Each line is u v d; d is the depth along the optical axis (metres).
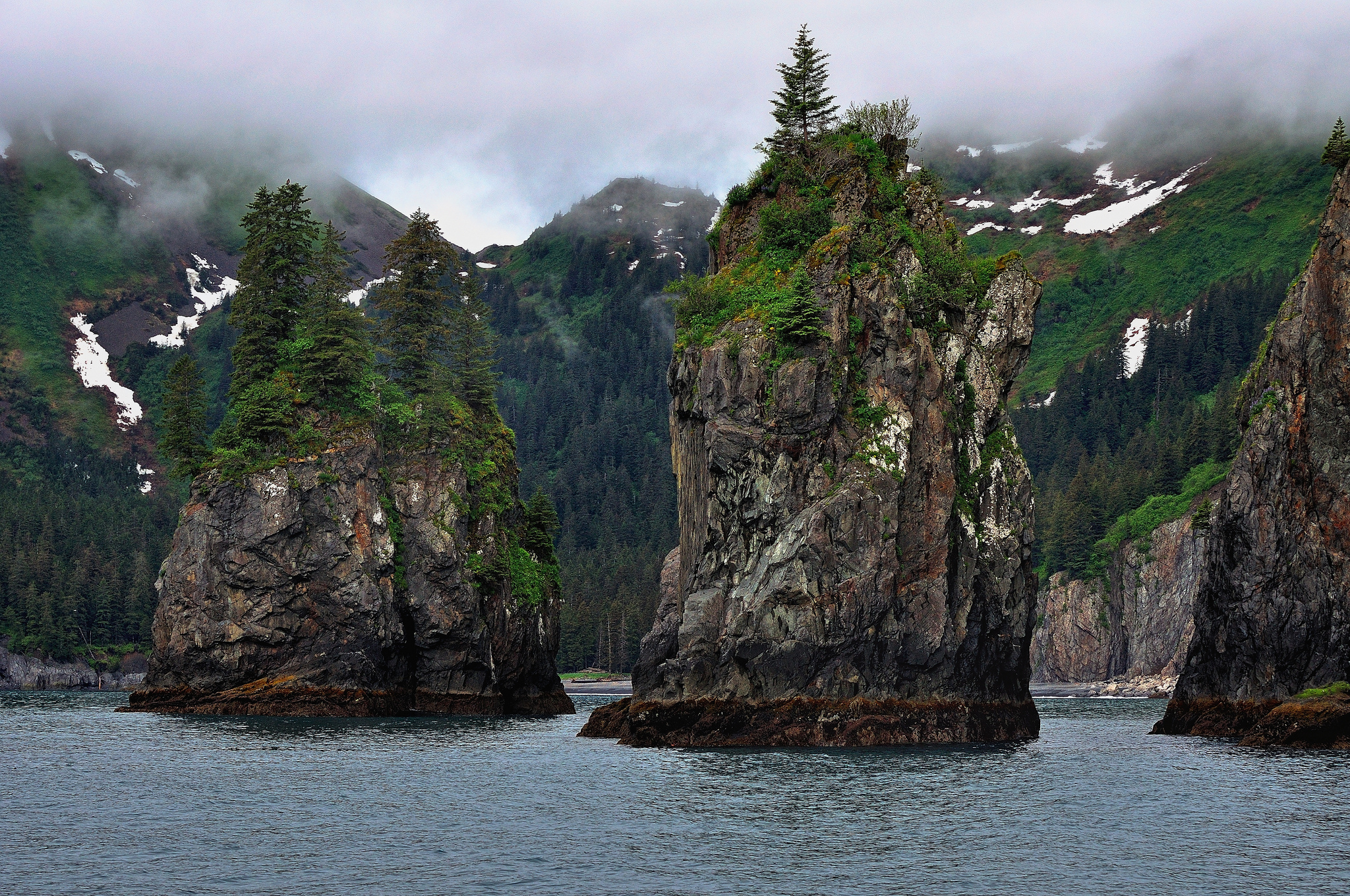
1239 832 43.25
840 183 85.56
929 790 52.88
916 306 80.44
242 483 108.31
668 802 49.59
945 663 75.75
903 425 76.38
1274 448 84.12
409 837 42.34
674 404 85.38
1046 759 66.38
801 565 72.69
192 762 64.19
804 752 68.06
